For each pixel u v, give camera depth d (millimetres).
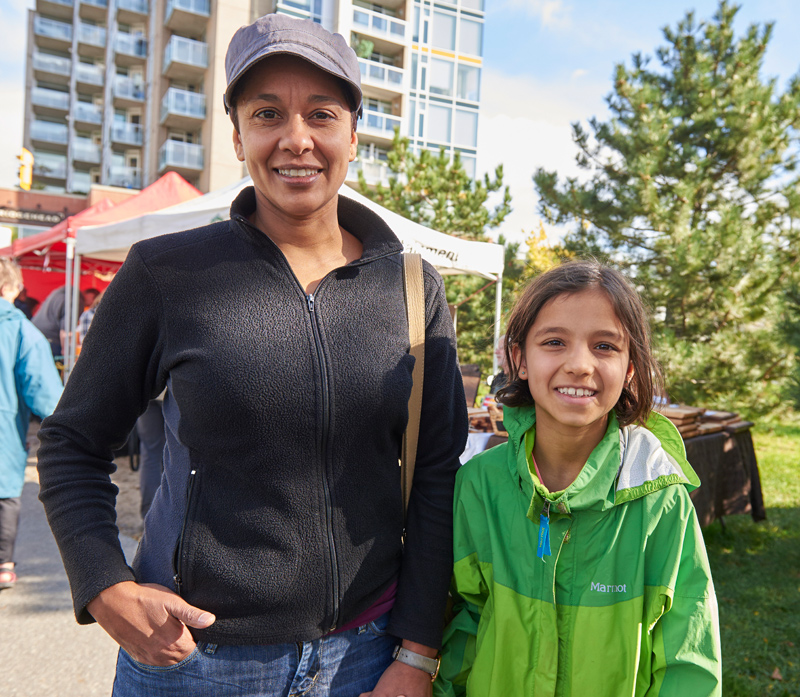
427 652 1163
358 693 1132
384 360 1096
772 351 7945
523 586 1162
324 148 1079
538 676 1123
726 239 8234
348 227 1262
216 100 27625
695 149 9633
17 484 3309
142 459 4234
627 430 1230
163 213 5355
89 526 1033
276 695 1051
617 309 1151
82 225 6848
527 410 1279
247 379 987
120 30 34156
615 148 10391
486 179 11820
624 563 1122
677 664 1064
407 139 11695
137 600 982
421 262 1253
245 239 1080
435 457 1252
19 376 3189
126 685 1084
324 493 1032
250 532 1000
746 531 4816
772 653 2928
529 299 1229
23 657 2666
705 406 7945
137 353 1062
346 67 1081
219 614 1009
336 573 1046
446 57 30812
